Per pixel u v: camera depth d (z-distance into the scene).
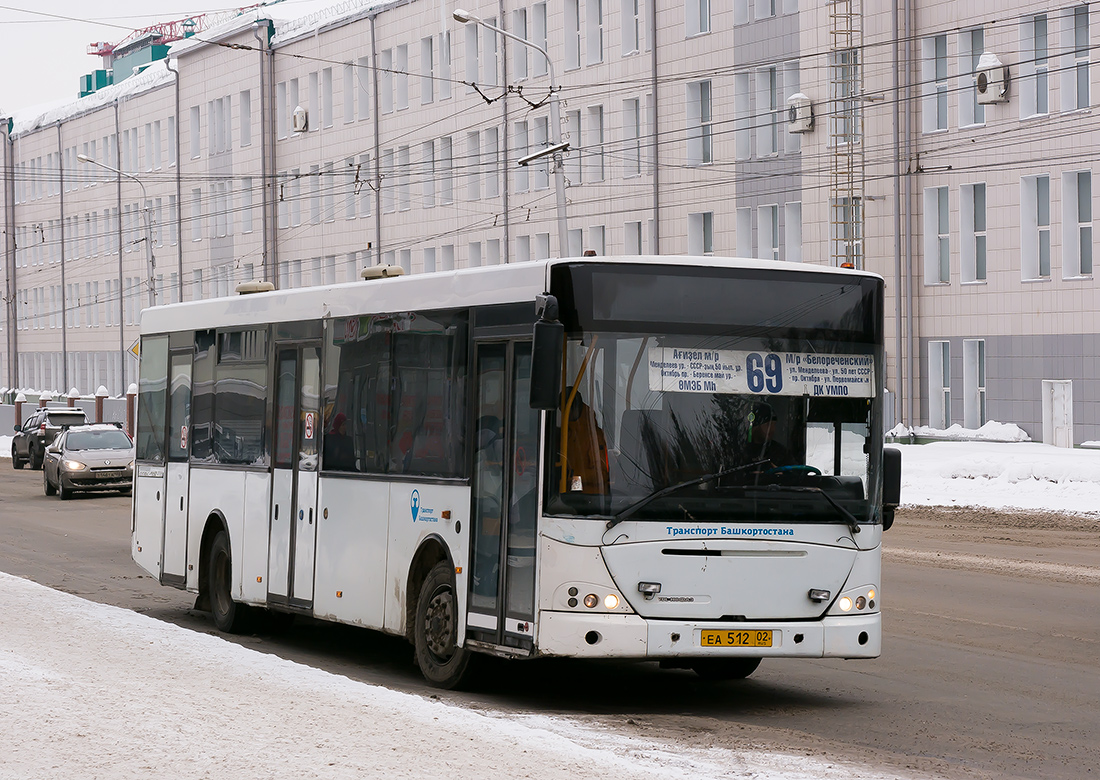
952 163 39.66
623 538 9.73
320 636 14.43
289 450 13.39
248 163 71.56
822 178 42.59
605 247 50.84
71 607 13.56
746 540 9.93
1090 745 9.11
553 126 33.84
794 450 10.12
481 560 10.51
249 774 6.91
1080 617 14.52
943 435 39.56
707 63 46.47
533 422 9.99
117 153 85.44
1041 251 38.19
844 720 9.91
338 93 65.44
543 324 9.45
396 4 60.94
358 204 64.31
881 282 10.47
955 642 13.16
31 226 97.38
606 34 50.34
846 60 41.94
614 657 9.70
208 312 15.31
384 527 11.74
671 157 48.00
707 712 10.21
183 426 15.76
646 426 9.85
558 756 7.48
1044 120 37.31
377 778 6.87
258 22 69.69
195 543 15.28
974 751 8.91
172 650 10.98
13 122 99.50
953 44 39.41
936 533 23.28
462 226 58.00
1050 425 37.44
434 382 11.23
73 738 7.64
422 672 11.34
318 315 13.04
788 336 10.18
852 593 10.17
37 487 40.19
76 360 92.00
